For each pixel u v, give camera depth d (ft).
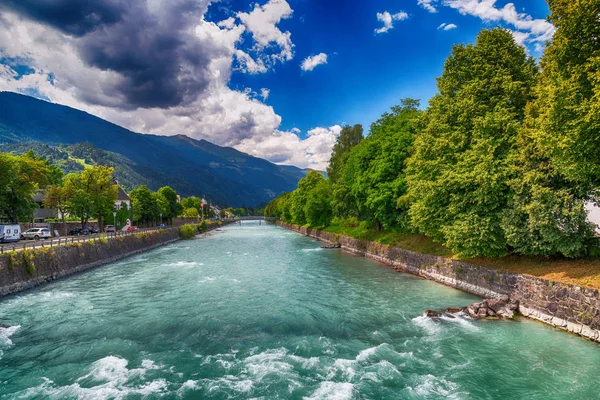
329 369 43.98
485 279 76.54
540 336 52.65
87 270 122.01
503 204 71.67
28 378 42.50
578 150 50.65
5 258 86.17
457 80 89.04
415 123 108.17
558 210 56.90
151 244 204.74
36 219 258.98
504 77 74.90
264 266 128.36
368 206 137.18
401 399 37.06
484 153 71.92
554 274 61.00
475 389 38.83
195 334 56.95
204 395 38.19
